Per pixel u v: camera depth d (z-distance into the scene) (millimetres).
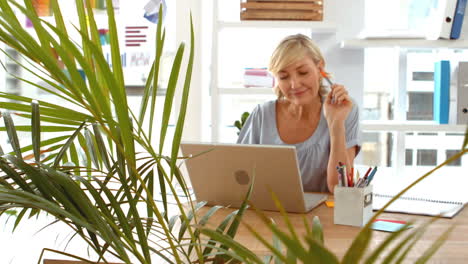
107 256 1331
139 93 3514
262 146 1649
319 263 513
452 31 2893
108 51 3488
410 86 3295
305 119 2508
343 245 1354
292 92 2400
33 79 3568
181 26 3371
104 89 968
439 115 2994
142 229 958
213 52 3049
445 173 3377
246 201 986
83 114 991
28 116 1040
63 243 1455
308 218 1669
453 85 2936
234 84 3492
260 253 1290
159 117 3473
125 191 976
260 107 2637
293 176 1647
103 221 900
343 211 1566
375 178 3229
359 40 2988
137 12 3463
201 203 1123
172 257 1294
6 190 847
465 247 1309
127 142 911
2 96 970
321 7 2949
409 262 1195
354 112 2484
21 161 904
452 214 1664
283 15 2961
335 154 2322
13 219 1938
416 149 3410
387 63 3328
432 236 1416
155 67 938
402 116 3309
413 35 2951
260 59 3471
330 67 3311
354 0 3242
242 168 1719
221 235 690
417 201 1902
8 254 1360
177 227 1592
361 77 3295
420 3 3061
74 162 1249
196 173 1812
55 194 903
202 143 1748
